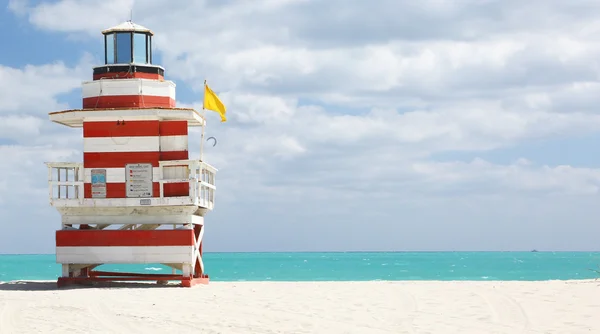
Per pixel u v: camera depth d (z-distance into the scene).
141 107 26.91
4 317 18.25
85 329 16.64
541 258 187.00
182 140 27.23
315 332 16.11
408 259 181.00
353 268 103.31
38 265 116.62
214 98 27.56
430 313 18.47
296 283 28.48
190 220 26.72
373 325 16.91
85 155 26.75
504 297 20.73
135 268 81.81
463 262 140.88
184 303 20.69
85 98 27.61
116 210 26.75
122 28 27.97
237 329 16.53
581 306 18.83
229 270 94.56
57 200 26.52
